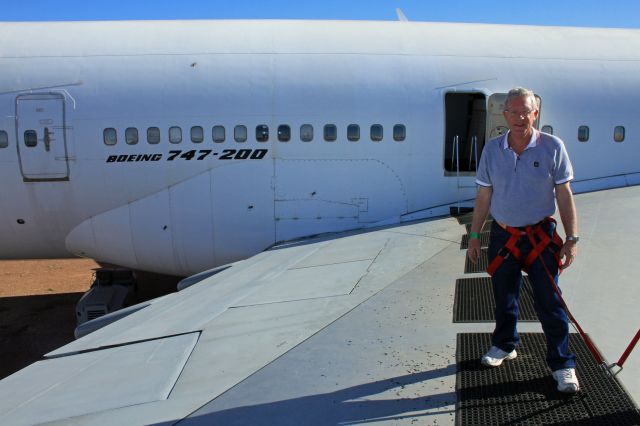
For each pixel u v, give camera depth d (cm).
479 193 296
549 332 270
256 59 715
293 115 696
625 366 295
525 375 289
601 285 426
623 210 640
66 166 691
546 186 271
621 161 751
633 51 777
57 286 1135
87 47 720
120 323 475
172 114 688
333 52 728
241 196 705
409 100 712
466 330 359
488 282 461
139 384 306
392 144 711
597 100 738
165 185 701
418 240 617
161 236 721
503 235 284
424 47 747
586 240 545
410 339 346
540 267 271
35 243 748
